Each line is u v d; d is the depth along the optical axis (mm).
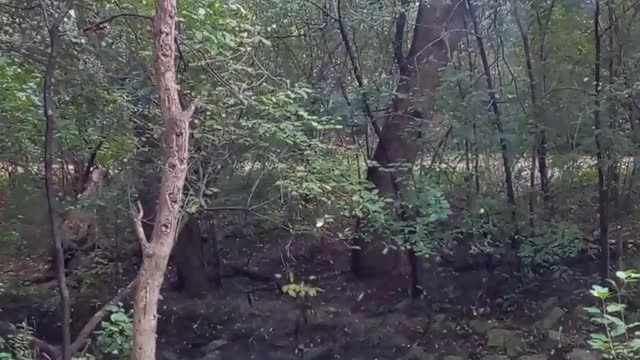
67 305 4730
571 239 7254
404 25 8664
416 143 7848
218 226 9141
